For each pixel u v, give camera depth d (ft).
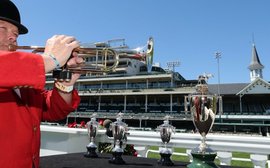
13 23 4.43
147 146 13.24
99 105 234.17
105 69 6.03
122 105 239.30
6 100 4.01
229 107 209.97
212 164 7.13
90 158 9.70
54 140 14.21
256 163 10.34
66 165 8.23
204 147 7.62
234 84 218.59
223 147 10.68
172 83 221.46
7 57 3.45
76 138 13.91
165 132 9.41
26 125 4.19
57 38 3.99
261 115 179.22
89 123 10.89
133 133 12.94
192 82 225.76
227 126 188.24
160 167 7.97
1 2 4.38
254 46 294.05
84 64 5.60
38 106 4.69
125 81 239.91
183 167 8.04
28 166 4.16
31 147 4.26
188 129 194.49
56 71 4.55
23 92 4.37
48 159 9.39
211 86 224.74
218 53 221.25
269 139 9.88
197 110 7.83
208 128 7.83
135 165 8.33
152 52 7.45
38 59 3.67
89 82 251.19
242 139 10.37
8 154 3.85
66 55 3.96
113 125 9.79
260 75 280.72
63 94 5.34
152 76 223.30
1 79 3.34
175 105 218.38
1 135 3.85
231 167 8.09
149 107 228.02
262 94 196.95
